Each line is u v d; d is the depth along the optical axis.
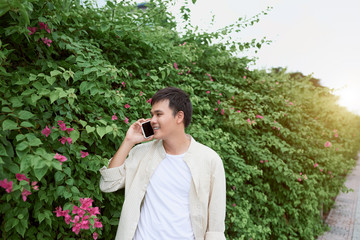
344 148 7.18
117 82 2.05
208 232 1.34
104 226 1.82
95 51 1.89
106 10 2.29
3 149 1.13
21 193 1.21
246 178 3.40
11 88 1.40
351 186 7.97
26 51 1.63
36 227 1.48
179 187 1.33
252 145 3.58
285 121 4.44
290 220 4.18
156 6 2.71
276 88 4.50
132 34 2.28
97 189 1.68
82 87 1.63
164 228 1.27
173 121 1.31
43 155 1.20
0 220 1.28
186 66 3.31
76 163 1.59
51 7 1.55
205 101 3.26
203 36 3.48
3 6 1.16
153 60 2.61
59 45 1.69
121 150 1.39
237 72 4.18
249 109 3.82
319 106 5.74
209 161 1.36
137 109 2.27
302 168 4.51
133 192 1.35
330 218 5.47
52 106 1.56
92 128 1.55
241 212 3.01
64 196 1.42
